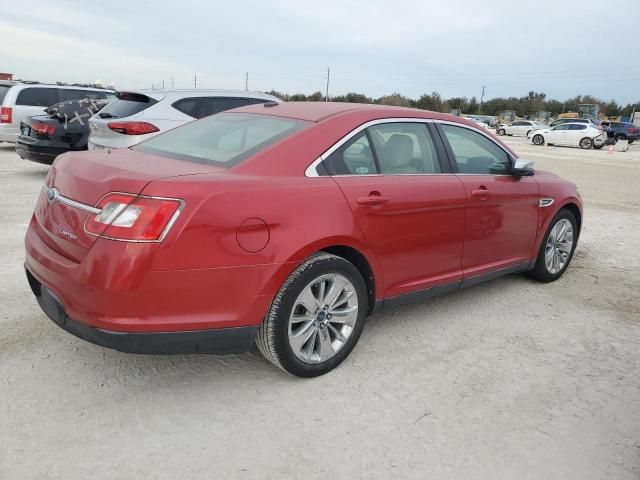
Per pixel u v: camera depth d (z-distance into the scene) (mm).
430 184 3711
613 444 2752
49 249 2936
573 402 3125
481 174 4250
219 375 3227
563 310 4559
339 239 3141
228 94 8461
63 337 3564
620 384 3359
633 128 39469
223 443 2609
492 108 99812
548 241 5055
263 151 3105
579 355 3732
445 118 4145
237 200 2771
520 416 2955
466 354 3658
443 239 3834
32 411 2771
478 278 4277
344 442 2658
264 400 2982
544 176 5035
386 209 3383
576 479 2488
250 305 2850
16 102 12164
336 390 3123
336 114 3500
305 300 3076
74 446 2531
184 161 3195
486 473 2492
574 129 31828
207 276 2703
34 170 10789
